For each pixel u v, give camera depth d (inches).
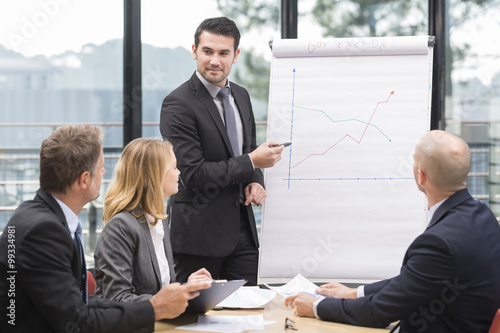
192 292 70.8
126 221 82.0
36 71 145.6
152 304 69.4
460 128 169.9
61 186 68.7
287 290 85.0
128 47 150.8
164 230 90.0
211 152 108.0
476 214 74.4
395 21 168.2
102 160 71.6
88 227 153.0
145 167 83.7
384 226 111.6
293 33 162.6
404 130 114.0
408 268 72.6
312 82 117.3
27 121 146.2
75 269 68.9
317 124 115.4
